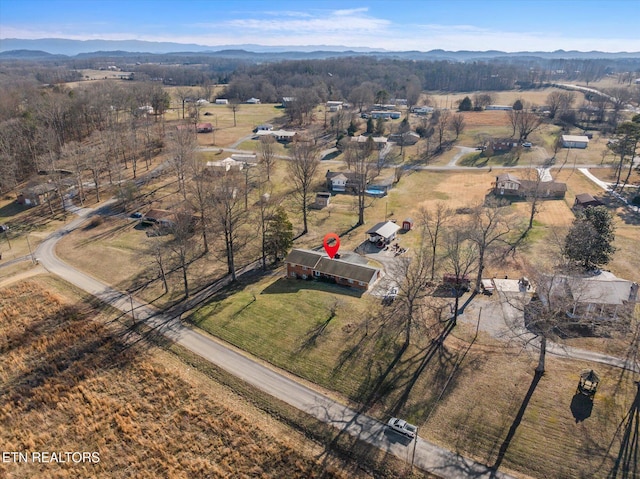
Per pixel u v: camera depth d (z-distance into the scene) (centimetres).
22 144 11275
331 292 6200
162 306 6069
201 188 7681
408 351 4925
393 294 5962
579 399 4150
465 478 3522
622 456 3625
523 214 8881
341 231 8462
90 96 14412
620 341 4978
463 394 4300
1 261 7394
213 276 6862
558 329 5184
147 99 16888
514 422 3969
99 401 4509
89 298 6312
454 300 5909
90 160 10362
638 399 4138
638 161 11975
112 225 8756
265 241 7456
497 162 12900
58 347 5322
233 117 18812
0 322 5816
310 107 18850
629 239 7444
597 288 5375
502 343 4994
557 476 3516
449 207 9469
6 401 4588
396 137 15438
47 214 9312
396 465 3653
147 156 12562
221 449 3931
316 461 3747
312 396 4422
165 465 3812
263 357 4988
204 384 4638
